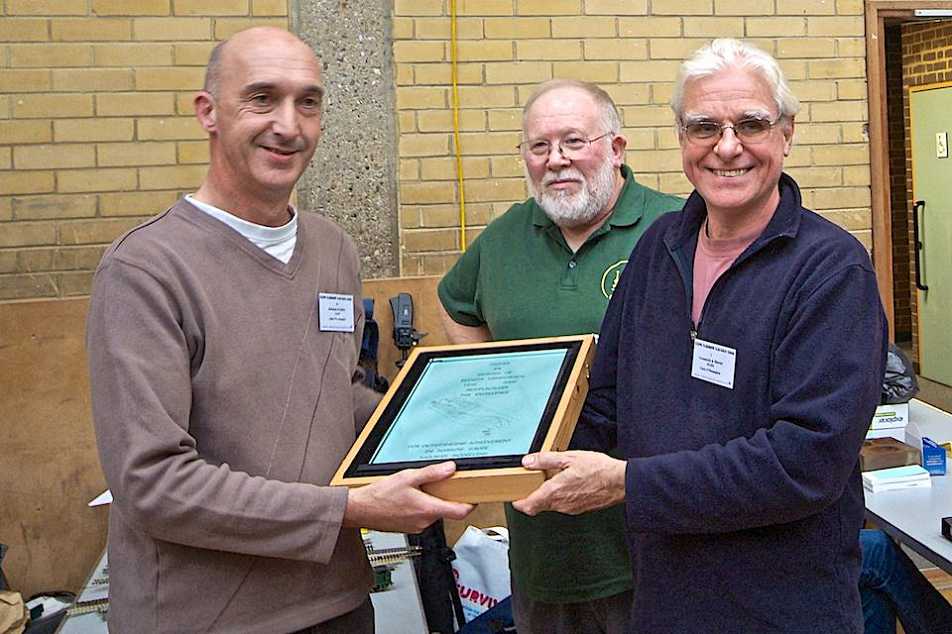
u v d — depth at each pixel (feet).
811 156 12.37
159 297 4.91
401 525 5.01
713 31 12.00
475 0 11.51
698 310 5.40
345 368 5.73
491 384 5.70
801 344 4.85
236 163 5.24
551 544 7.16
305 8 11.22
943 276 23.15
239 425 5.15
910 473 8.22
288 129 5.19
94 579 9.20
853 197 12.48
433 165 11.57
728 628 5.15
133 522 4.91
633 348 5.67
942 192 22.94
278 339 5.34
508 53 11.60
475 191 11.66
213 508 4.81
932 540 7.03
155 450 4.76
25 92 10.71
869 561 8.13
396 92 11.46
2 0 10.58
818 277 4.87
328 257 5.86
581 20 11.71
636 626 5.54
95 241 10.96
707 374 5.20
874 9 12.27
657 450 5.35
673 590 5.29
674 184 12.01
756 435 4.90
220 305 5.15
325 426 5.48
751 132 5.08
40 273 10.88
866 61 12.37
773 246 5.10
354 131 11.42
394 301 11.05
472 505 5.01
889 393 8.98
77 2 10.73
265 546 4.91
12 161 10.74
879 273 12.59
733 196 5.14
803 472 4.73
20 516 10.62
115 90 10.88
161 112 10.98
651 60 11.87
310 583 5.33
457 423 5.40
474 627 8.97
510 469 4.91
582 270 7.34
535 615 7.50
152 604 5.10
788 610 5.05
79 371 10.68
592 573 7.13
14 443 10.56
